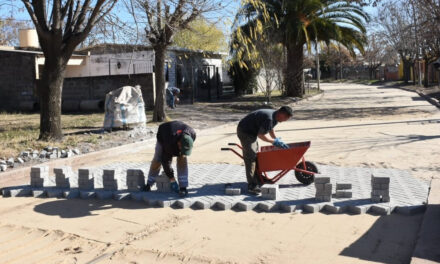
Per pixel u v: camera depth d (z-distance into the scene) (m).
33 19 10.99
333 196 6.54
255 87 35.62
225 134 14.57
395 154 9.86
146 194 6.99
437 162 8.88
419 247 4.64
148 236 5.38
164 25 14.98
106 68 25.84
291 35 27.84
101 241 5.27
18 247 5.16
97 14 11.59
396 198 6.36
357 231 5.32
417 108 21.41
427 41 29.66
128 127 14.32
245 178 7.96
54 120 11.88
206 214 6.16
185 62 27.34
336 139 12.38
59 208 6.67
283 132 14.30
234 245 5.02
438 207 5.91
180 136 6.65
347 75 89.69
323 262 4.50
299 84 30.69
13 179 8.63
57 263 4.66
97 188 7.47
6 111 22.66
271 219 5.86
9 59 23.53
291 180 7.66
